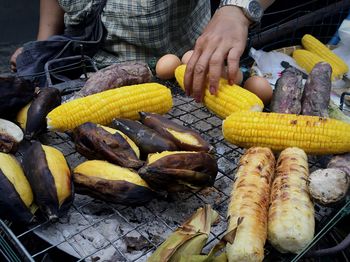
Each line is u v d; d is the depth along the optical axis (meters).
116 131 0.82
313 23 1.86
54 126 0.92
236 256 0.61
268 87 1.13
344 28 1.63
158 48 1.67
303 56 1.51
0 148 0.84
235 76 1.06
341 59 1.55
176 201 0.84
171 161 0.71
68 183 0.73
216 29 1.12
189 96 1.17
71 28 1.68
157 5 1.56
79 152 0.83
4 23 3.01
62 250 0.72
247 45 1.54
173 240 0.64
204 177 0.74
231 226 0.66
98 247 0.74
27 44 1.55
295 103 1.01
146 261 0.68
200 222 0.67
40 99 0.95
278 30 1.75
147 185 0.73
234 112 0.98
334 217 0.69
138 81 1.12
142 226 0.79
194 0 1.70
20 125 0.97
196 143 0.83
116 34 1.62
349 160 0.84
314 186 0.71
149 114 0.91
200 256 0.60
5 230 0.69
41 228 0.76
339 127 0.86
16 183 0.71
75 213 0.80
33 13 3.10
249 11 1.19
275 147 0.89
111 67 1.13
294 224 0.65
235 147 1.02
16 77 0.95
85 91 1.07
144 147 0.83
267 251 0.68
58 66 1.50
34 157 0.74
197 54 1.09
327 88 1.02
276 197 0.71
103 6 1.59
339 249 0.69
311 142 0.87
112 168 0.75
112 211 0.82
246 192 0.71
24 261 0.72
